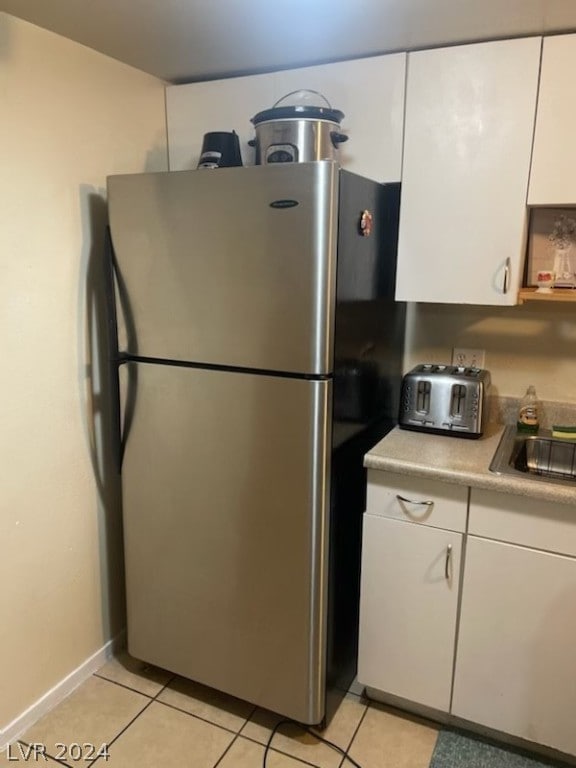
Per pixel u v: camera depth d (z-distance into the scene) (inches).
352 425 72.1
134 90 79.6
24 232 67.1
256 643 73.3
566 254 77.9
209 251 65.7
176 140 85.4
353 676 83.7
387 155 73.4
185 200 65.9
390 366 84.2
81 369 76.9
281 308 63.1
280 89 77.4
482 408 76.7
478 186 69.7
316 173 58.6
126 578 81.8
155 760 70.1
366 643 75.4
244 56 74.5
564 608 64.0
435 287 74.0
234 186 62.8
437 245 72.9
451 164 70.4
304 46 70.4
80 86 71.6
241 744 72.6
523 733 69.2
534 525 63.7
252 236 63.0
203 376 69.1
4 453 67.9
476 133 68.7
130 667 85.9
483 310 85.0
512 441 77.0
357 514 77.3
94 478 81.1
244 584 72.4
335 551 71.4
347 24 63.6
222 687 77.1
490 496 65.1
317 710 71.8
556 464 79.5
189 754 71.1
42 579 74.9
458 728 75.1
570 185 66.0
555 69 64.4
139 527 78.5
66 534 77.7
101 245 77.4
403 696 74.9
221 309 66.5
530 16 61.1
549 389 83.4
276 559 69.7
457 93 68.6
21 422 69.5
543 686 66.9
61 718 76.4
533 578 64.8
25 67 64.7
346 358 67.6
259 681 74.2
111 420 80.7
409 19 62.1
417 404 79.3
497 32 65.6
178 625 78.6
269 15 61.7
